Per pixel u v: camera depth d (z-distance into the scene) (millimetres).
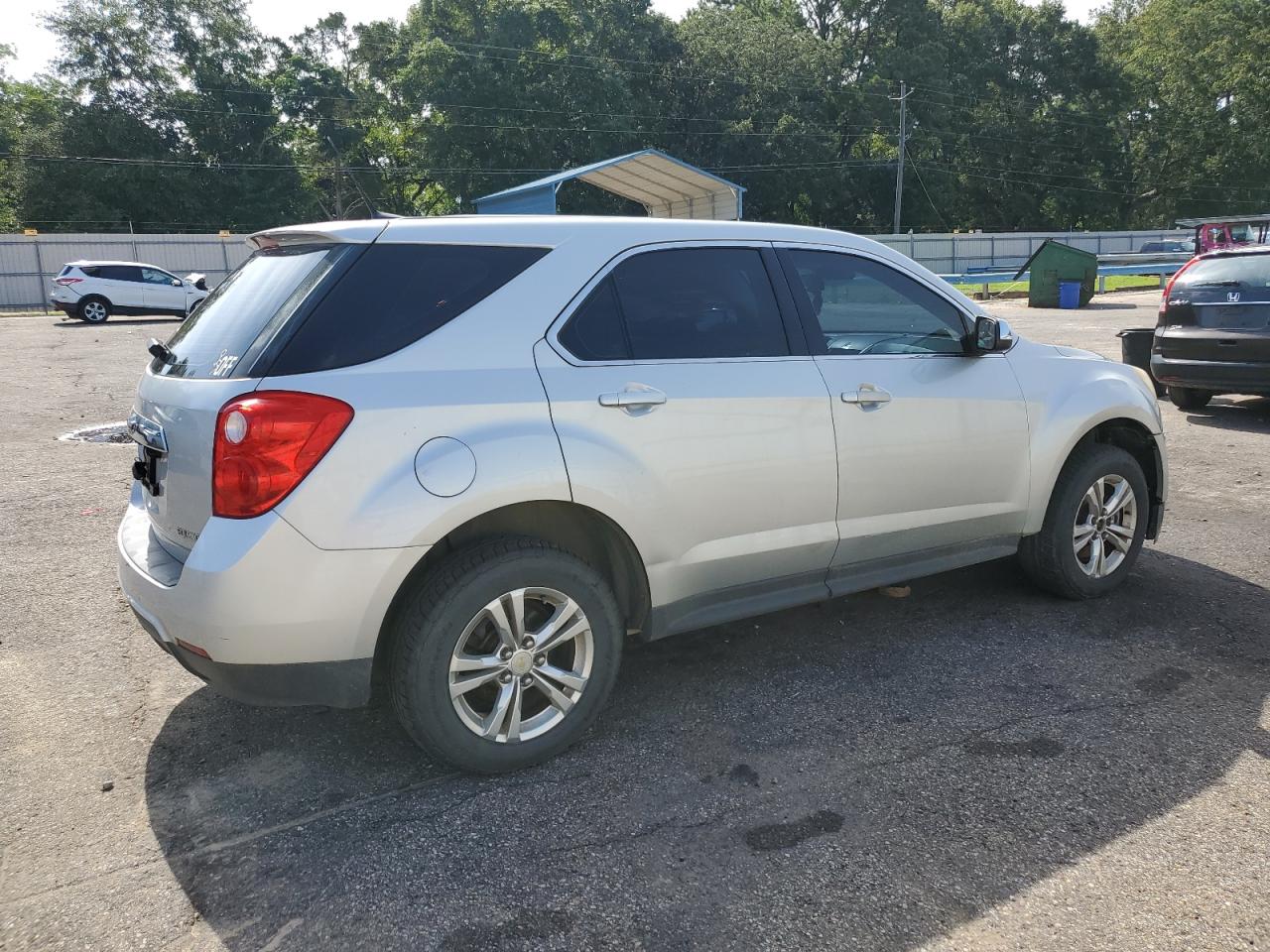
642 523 3141
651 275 3314
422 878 2541
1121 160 65125
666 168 26422
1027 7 64500
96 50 48688
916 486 3826
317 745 3268
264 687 2707
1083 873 2516
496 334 2957
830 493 3584
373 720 3439
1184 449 7887
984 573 4934
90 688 3719
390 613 2969
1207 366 8625
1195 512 6020
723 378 3328
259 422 2590
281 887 2514
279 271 3025
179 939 2324
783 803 2865
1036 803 2838
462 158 48875
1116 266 31188
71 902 2455
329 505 2633
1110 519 4492
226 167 50188
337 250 2889
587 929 2334
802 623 4305
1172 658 3852
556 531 3305
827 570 3705
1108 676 3695
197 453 2695
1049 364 4352
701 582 3365
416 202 56781
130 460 7820
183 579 2654
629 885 2500
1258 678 3658
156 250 35000
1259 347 8227
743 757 3146
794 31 59375
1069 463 4379
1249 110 63188
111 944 2305
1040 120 62781
